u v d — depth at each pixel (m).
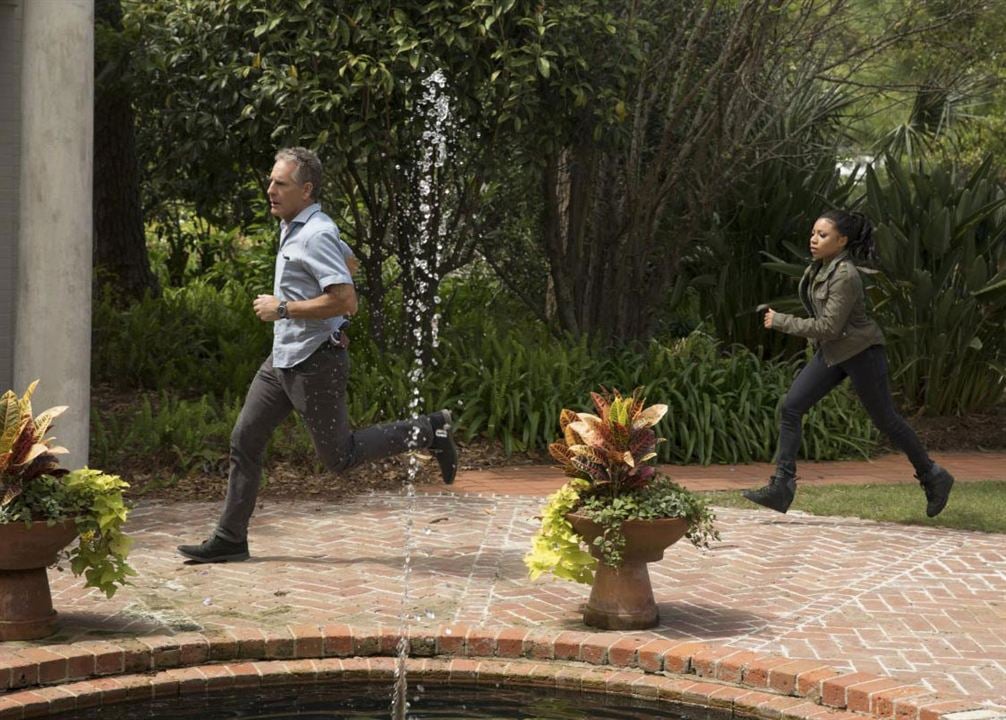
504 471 9.71
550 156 11.15
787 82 13.00
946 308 11.95
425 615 5.77
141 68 10.62
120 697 4.88
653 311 12.31
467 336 11.77
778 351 13.27
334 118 9.96
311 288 6.38
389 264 14.75
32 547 5.16
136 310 12.80
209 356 12.93
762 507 8.59
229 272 16.94
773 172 13.09
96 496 5.39
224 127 10.44
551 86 10.25
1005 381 12.30
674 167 11.41
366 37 9.65
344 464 6.58
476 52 9.88
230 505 6.63
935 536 7.69
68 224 7.03
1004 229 12.27
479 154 10.56
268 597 6.01
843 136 14.57
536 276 12.82
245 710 4.79
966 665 5.17
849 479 9.94
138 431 9.45
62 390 7.05
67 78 6.96
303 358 6.36
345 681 5.17
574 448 5.61
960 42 13.64
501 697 5.01
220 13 10.23
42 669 4.89
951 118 15.22
